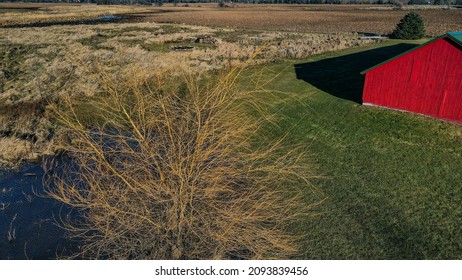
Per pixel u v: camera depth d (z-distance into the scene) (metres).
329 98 20.72
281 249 10.02
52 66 28.16
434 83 16.19
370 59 29.25
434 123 16.23
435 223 10.78
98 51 32.78
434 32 48.47
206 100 7.30
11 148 16.41
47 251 10.62
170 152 7.57
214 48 37.19
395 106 17.94
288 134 16.97
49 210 12.48
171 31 52.34
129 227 8.02
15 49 35.94
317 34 49.81
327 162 14.59
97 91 22.39
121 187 8.44
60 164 15.17
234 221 8.14
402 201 11.86
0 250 10.75
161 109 8.06
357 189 12.67
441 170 13.27
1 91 23.34
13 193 13.52
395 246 10.07
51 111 19.56
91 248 10.34
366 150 15.18
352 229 10.81
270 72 26.19
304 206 11.88
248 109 18.55
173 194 7.70
